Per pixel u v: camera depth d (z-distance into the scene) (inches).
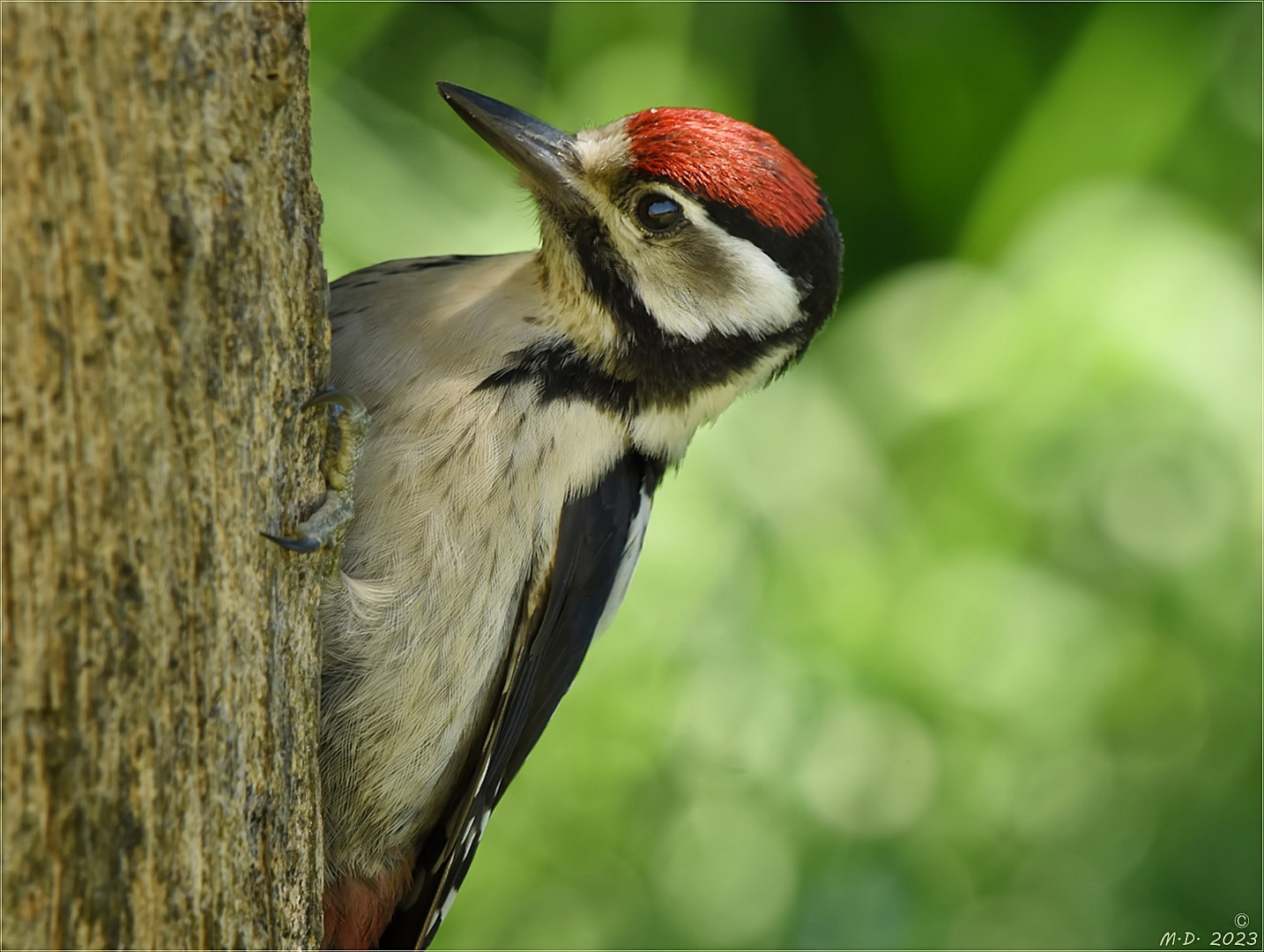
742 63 469.4
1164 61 468.8
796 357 291.0
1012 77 487.2
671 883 393.1
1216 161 475.5
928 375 455.2
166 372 161.0
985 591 424.2
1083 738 420.8
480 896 395.2
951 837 410.6
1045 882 411.8
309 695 200.2
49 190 149.5
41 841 154.3
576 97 451.2
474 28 461.4
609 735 392.5
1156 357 434.0
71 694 155.2
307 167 187.6
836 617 412.2
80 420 153.8
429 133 438.9
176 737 166.4
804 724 394.6
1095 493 437.7
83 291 152.7
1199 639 434.9
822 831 398.9
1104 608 432.5
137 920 163.5
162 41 155.8
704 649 396.2
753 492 419.5
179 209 159.5
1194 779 430.3
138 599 160.2
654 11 453.1
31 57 147.0
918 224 501.4
